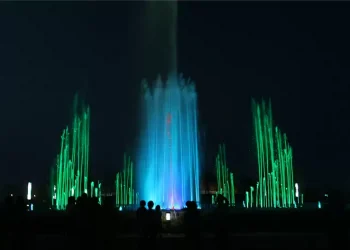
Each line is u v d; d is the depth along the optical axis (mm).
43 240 16844
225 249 13359
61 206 32781
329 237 12297
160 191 32500
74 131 44812
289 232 18562
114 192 56781
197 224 12984
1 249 13555
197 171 32906
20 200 13281
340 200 12266
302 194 43344
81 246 13398
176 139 33188
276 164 43750
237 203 42094
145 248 13375
